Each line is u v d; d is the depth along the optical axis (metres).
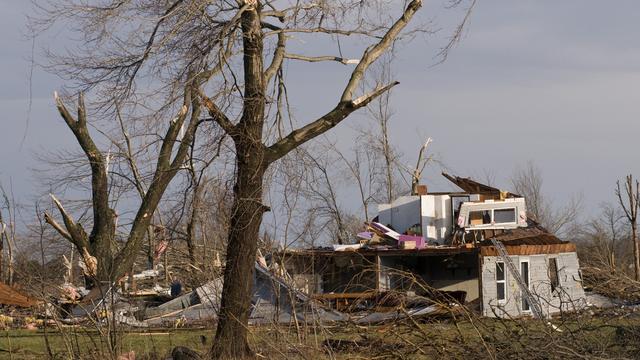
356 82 25.80
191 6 24.38
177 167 26.89
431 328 25.08
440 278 46.78
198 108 25.61
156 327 33.09
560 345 21.05
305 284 26.70
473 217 46.12
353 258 42.47
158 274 50.09
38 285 24.70
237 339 24.64
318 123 25.58
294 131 25.53
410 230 48.41
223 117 25.14
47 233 34.78
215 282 27.02
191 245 28.66
